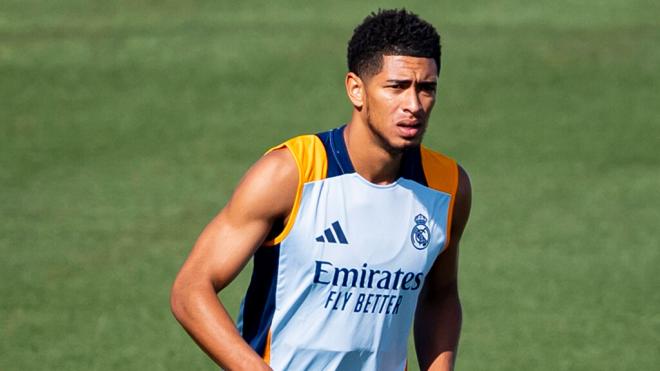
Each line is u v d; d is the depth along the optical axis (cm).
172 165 4338
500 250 3519
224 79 5306
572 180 4206
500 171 4312
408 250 1489
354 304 1485
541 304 3109
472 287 3231
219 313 1409
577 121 4891
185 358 2742
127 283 3228
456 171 1527
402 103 1395
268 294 1480
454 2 6384
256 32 5866
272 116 4919
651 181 4191
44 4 6353
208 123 4828
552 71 5425
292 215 1440
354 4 6344
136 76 5328
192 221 3741
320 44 5694
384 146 1438
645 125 4841
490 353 2791
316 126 4825
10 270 3309
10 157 4381
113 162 4362
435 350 1585
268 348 1499
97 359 2728
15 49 5609
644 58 5584
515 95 5169
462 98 5122
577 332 2923
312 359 1496
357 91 1438
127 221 3731
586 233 3669
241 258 1430
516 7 6312
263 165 1436
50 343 2820
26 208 3834
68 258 3409
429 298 1608
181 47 5647
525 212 3862
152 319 2988
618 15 6191
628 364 2730
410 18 1404
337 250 1458
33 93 5116
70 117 4862
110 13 6191
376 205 1470
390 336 1526
